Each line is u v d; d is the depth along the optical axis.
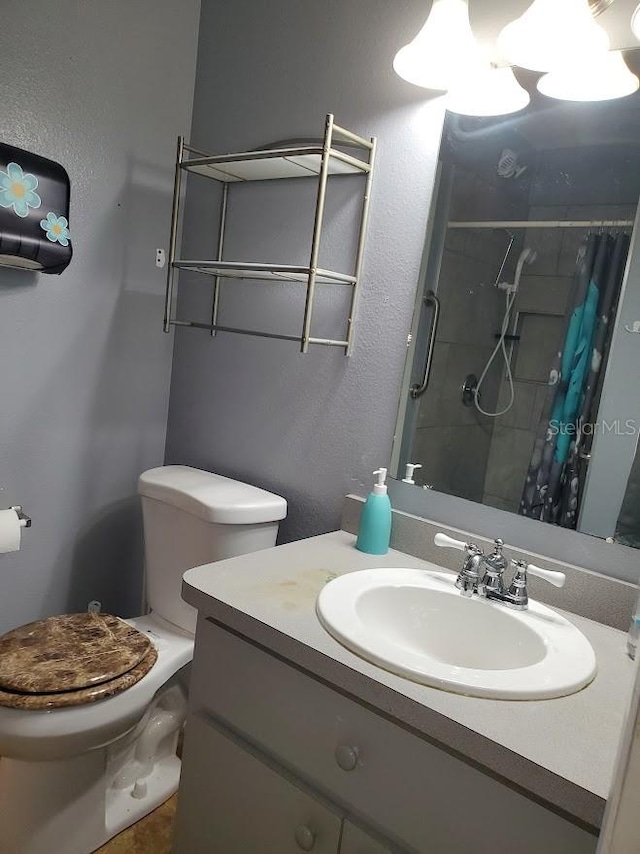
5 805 1.43
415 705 0.87
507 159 1.34
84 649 1.44
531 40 1.17
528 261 1.32
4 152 1.52
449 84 1.37
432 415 1.47
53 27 1.63
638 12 1.10
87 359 1.88
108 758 1.60
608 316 1.22
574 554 1.28
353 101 1.59
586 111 1.24
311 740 1.03
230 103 1.88
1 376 1.70
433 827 0.89
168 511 1.73
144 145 1.89
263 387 1.84
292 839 1.04
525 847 0.81
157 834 1.61
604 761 0.79
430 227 1.46
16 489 1.78
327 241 1.67
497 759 0.80
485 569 1.27
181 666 1.63
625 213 1.20
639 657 0.57
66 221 1.64
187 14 1.91
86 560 1.99
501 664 1.15
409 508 1.52
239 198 1.88
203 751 1.18
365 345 1.60
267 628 1.05
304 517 1.76
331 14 1.62
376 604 1.23
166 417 2.13
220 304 1.95
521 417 1.33
